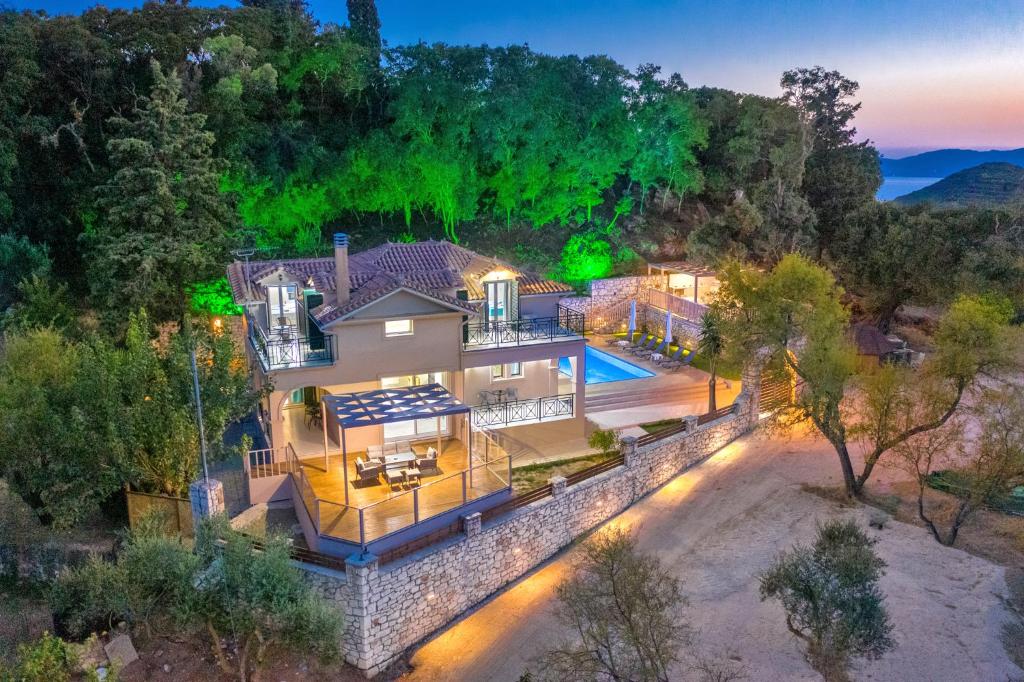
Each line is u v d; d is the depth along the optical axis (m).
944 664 19.73
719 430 34.16
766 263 55.06
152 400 24.47
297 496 25.16
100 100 48.41
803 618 19.73
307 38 58.47
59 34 46.16
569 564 25.33
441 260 34.12
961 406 28.73
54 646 17.27
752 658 20.19
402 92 55.19
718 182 65.06
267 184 49.94
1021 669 19.52
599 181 58.97
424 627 21.75
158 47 48.47
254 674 18.64
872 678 19.33
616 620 18.45
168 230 40.16
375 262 33.06
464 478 23.70
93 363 24.23
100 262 38.97
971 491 24.91
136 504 23.77
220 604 17.27
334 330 27.39
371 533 21.42
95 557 19.62
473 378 31.72
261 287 32.66
